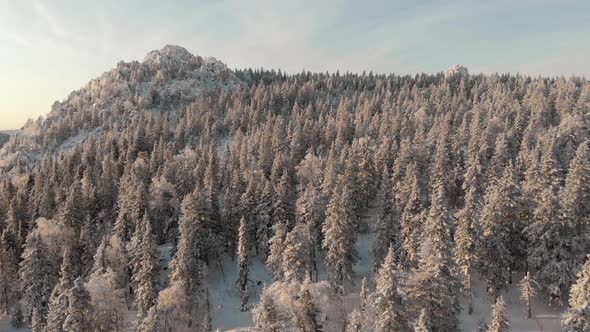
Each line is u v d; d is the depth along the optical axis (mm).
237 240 82562
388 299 44125
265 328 45625
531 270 64688
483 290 64938
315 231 73938
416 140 104125
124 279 72750
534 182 67375
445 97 160125
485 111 131000
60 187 100938
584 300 46000
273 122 154625
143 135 148500
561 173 71750
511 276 65000
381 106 167000
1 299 76438
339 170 89812
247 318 68938
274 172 95750
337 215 65062
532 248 60500
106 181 102875
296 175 101250
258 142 124125
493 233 59250
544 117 120125
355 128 132500
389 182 79250
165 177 98875
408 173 74875
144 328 54500
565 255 57375
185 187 95750
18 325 71438
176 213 88312
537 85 166125
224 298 75062
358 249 80312
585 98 127625
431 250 49438
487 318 58469
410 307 45750
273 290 51969
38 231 75375
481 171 77812
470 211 57875
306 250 66062
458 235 58469
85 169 115938
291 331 48781
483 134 97188
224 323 68375
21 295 78062
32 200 95938
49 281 68812
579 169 59656
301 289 50406
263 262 82812
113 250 70500
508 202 61219
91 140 150500
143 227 71562
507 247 63594
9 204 93438
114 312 58344
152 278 65312
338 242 65000
